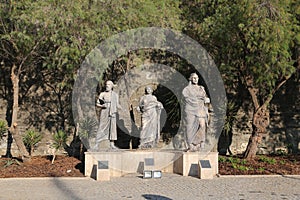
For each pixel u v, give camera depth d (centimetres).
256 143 1517
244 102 1702
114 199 929
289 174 1280
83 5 1220
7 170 1282
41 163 1395
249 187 1077
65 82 1577
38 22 1170
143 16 1290
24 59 1335
